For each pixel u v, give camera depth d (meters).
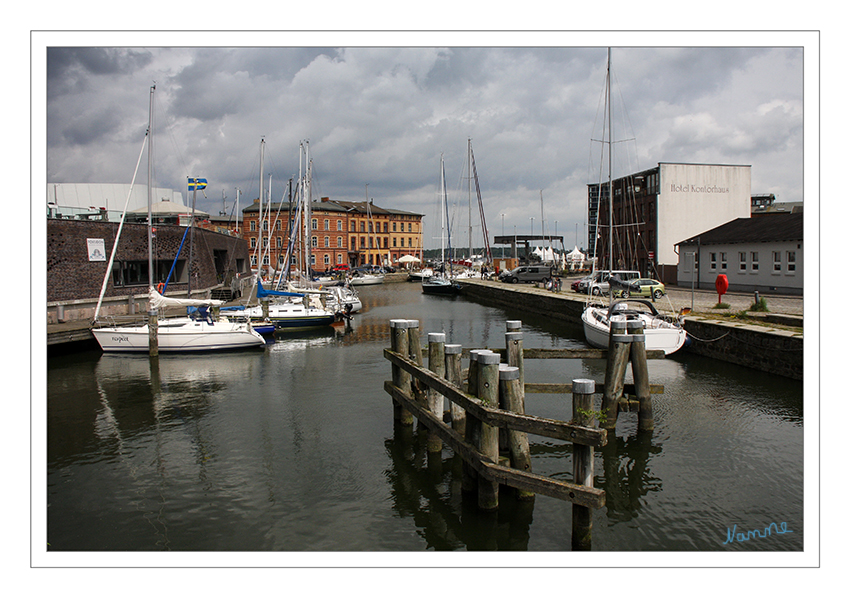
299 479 9.43
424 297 53.78
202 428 12.16
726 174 45.34
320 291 34.38
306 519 8.05
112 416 13.09
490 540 7.38
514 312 38.91
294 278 44.25
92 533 7.72
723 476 9.31
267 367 18.75
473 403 7.65
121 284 27.06
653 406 12.97
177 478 9.54
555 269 54.81
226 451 10.76
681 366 17.12
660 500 8.51
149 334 20.27
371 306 43.97
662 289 30.67
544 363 18.47
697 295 30.80
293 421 12.56
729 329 17.41
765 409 12.70
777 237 30.12
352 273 73.56
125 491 9.04
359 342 24.75
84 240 24.25
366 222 97.25
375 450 10.71
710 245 35.94
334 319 29.23
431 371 10.27
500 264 77.62
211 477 9.55
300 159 41.12
